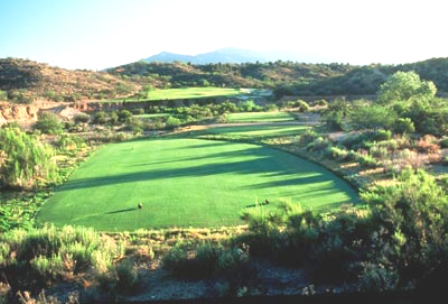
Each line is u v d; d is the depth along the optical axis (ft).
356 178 80.18
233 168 97.35
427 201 37.11
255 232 44.06
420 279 28.35
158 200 70.54
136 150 134.62
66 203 71.72
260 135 155.12
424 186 40.40
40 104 293.64
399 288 27.86
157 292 34.88
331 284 32.81
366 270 30.58
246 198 70.33
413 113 138.62
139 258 45.06
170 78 526.98
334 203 65.92
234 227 55.88
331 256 34.71
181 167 101.04
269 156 112.78
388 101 190.49
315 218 45.27
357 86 328.08
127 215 63.05
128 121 218.79
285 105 280.92
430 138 118.01
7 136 90.99
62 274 38.65
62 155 126.93
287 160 105.50
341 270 33.68
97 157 123.34
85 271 40.32
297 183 80.07
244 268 36.83
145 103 310.24
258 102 324.39
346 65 603.67
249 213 46.19
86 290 34.96
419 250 30.96
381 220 39.34
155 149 135.23
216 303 30.63
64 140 146.72
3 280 38.14
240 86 460.14
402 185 43.98
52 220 62.95
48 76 424.87
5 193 80.74
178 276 38.11
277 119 209.77
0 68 437.99
